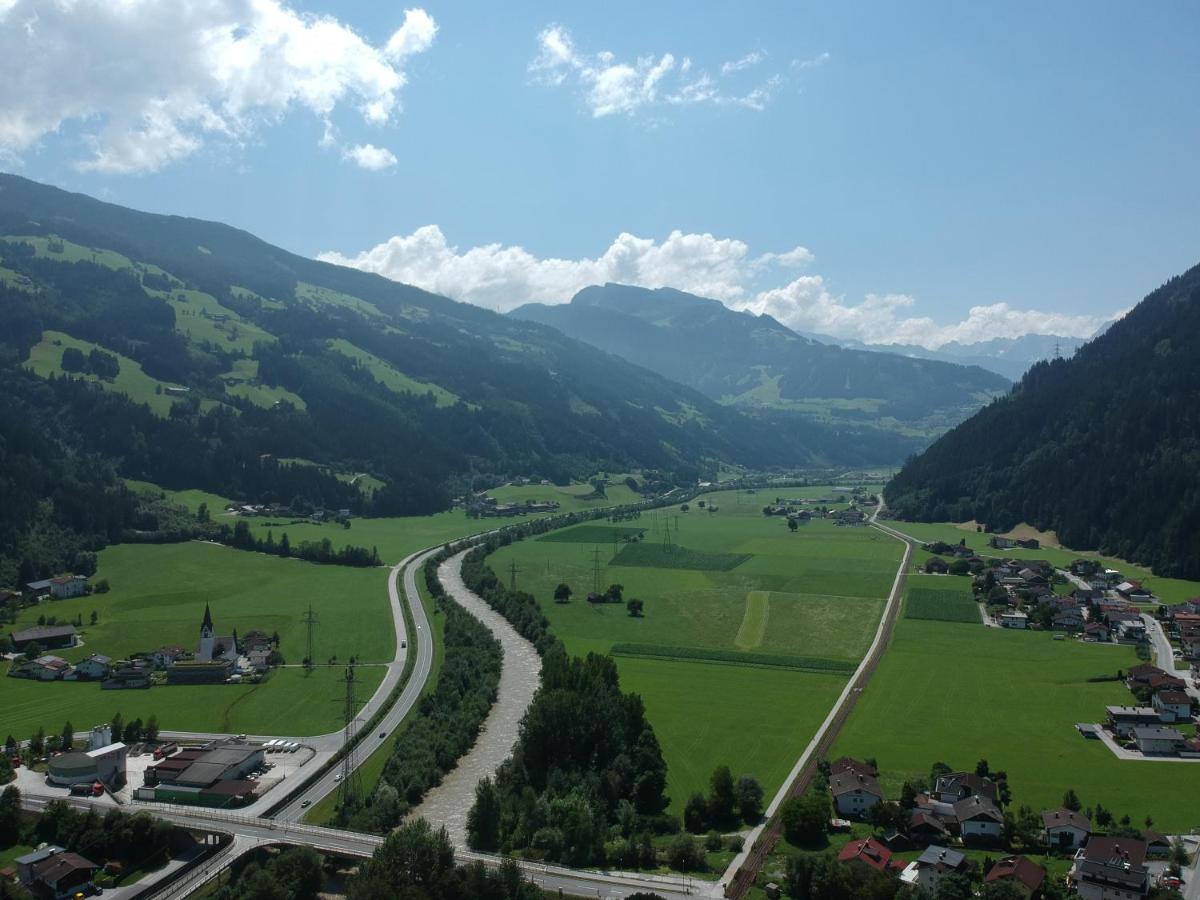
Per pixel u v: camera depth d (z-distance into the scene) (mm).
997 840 125312
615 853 119562
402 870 108375
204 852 121938
